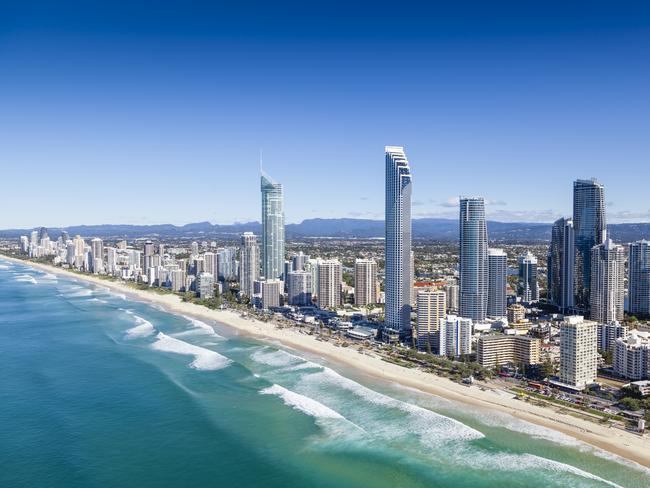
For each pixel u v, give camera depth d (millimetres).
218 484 164875
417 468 173375
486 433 199750
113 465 175125
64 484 163500
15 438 193375
